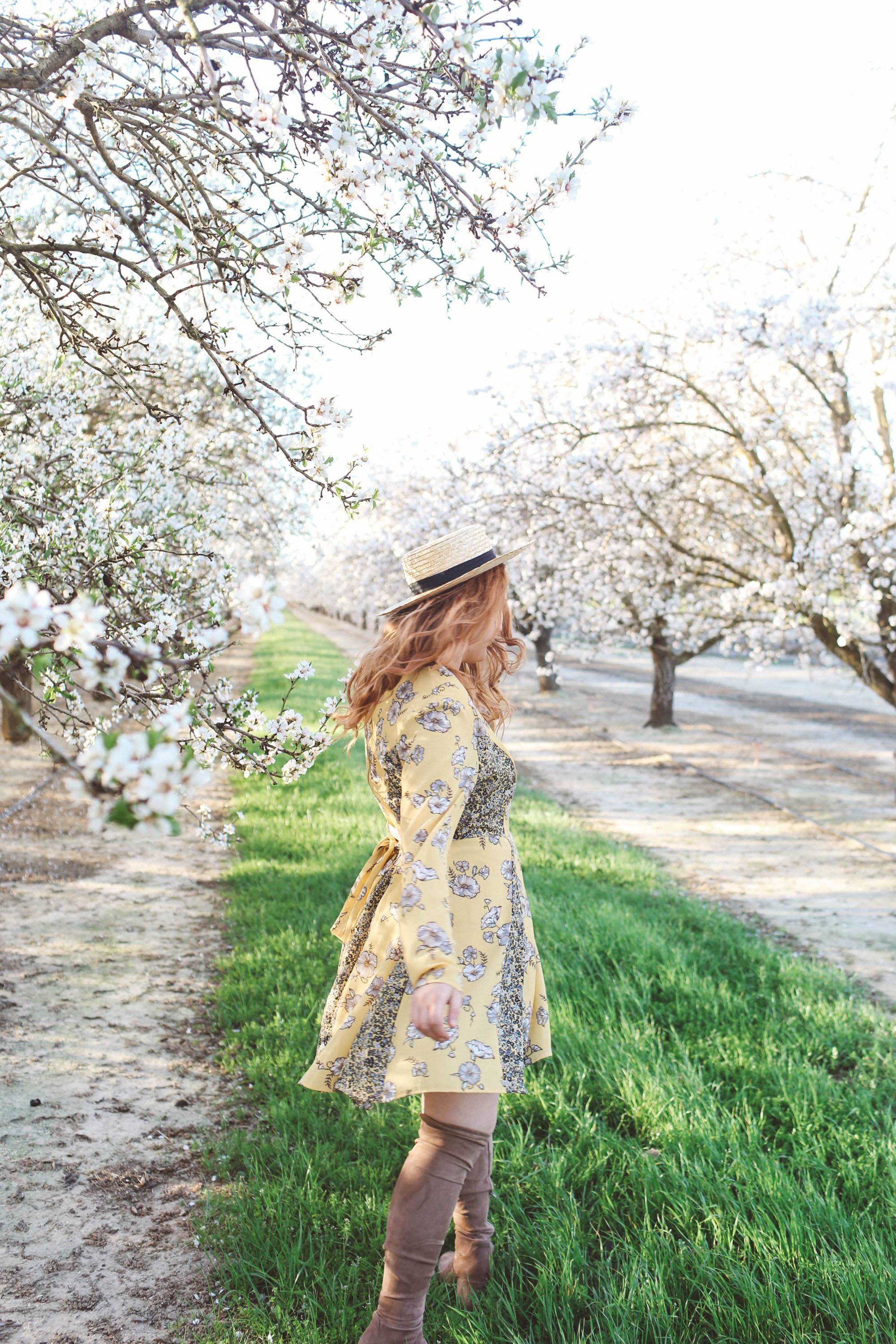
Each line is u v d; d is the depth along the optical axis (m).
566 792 11.10
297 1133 2.76
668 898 6.27
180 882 6.05
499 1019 1.87
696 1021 3.92
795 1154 2.76
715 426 11.25
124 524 3.34
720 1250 2.24
